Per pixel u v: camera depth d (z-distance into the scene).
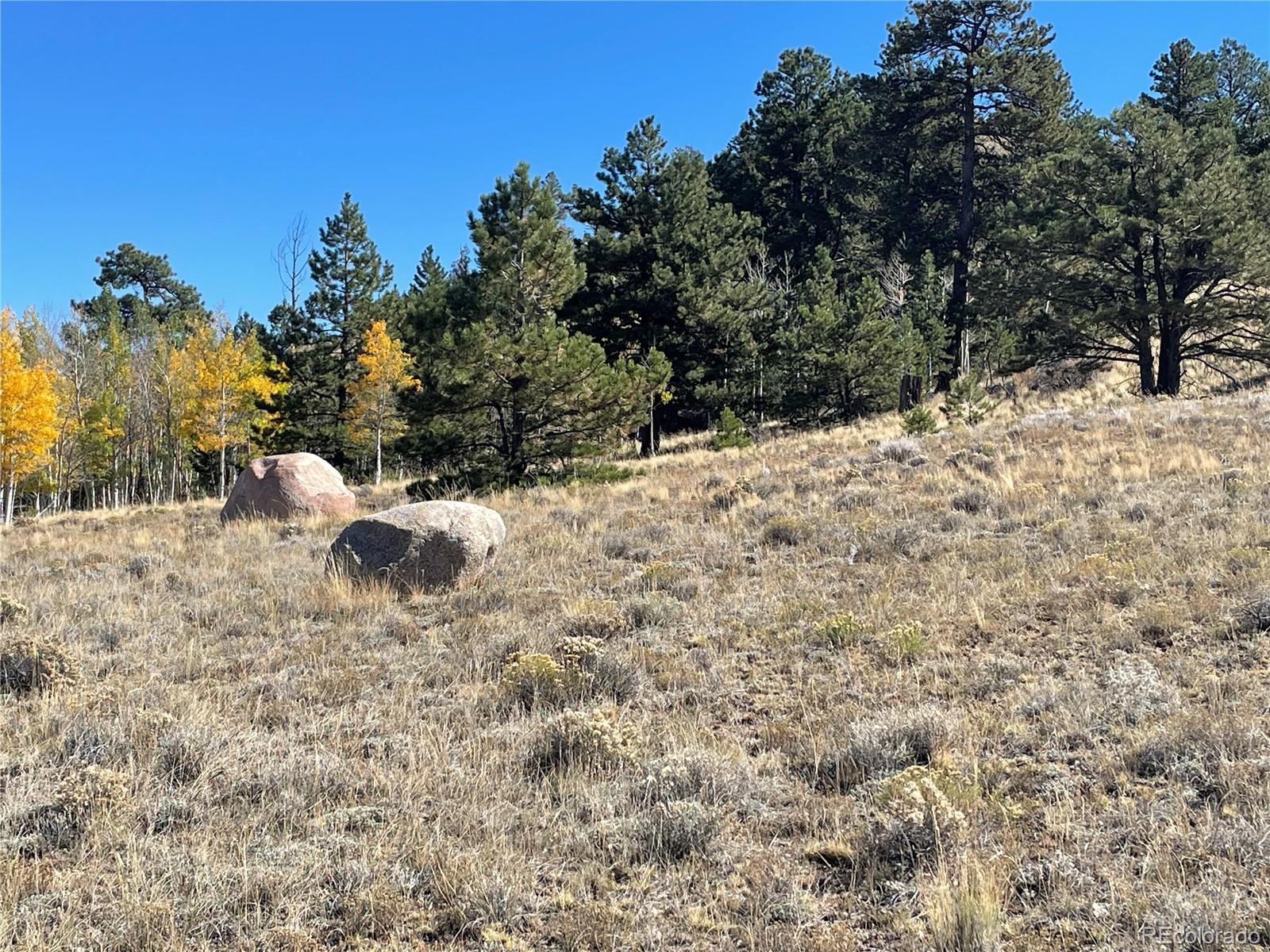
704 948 3.51
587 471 21.30
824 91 45.75
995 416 25.83
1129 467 13.15
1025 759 4.95
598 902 3.80
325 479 19.03
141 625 8.98
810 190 47.41
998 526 10.81
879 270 42.44
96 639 8.50
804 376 30.45
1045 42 35.50
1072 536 9.64
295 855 4.27
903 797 4.16
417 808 4.77
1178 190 24.94
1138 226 25.19
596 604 8.96
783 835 4.44
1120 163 26.70
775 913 3.74
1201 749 4.66
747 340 31.91
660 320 32.62
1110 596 7.53
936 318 34.78
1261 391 22.36
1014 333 32.88
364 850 4.27
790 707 6.18
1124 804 4.23
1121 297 26.91
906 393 28.52
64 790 4.66
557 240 22.38
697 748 5.25
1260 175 29.59
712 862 4.16
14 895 3.89
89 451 44.66
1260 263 23.89
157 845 4.35
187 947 3.55
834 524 11.76
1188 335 29.86
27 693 6.90
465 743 5.70
